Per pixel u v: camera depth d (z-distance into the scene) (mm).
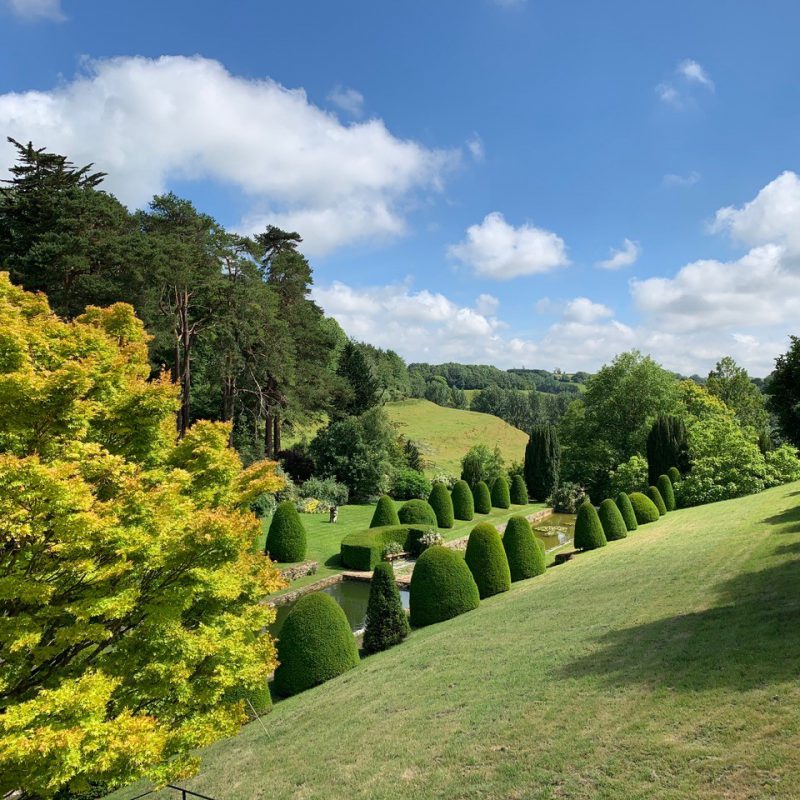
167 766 5742
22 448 5660
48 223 27141
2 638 5129
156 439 7102
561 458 46312
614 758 5672
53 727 4730
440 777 6211
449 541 29328
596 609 11750
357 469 40375
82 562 5391
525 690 8102
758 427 52500
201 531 5984
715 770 5031
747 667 6961
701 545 16328
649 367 41719
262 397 37406
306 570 22938
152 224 29500
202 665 6578
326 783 6758
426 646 11875
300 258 40562
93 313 7992
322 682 11438
